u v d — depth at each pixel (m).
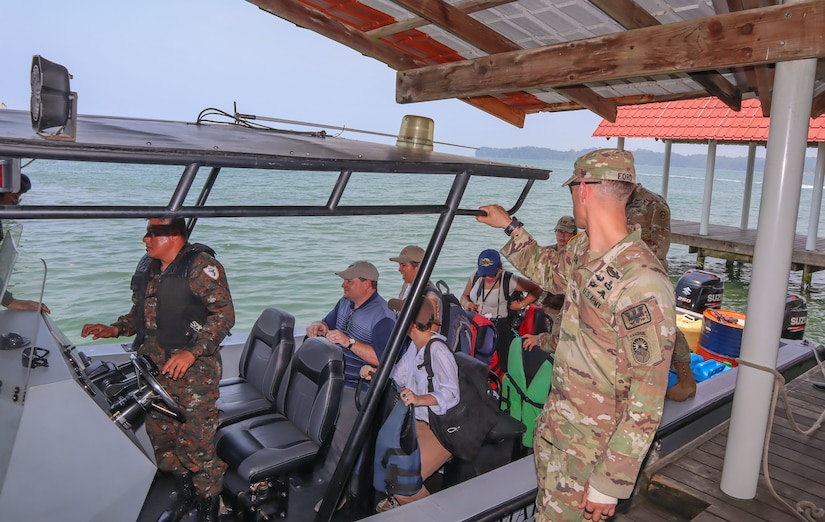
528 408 3.79
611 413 2.19
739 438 3.31
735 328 6.00
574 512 2.30
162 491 3.41
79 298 9.56
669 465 3.68
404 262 4.89
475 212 2.56
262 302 10.50
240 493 3.19
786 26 2.54
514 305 5.58
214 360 3.08
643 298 1.97
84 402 2.39
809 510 3.21
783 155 2.99
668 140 18.45
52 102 1.42
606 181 2.09
